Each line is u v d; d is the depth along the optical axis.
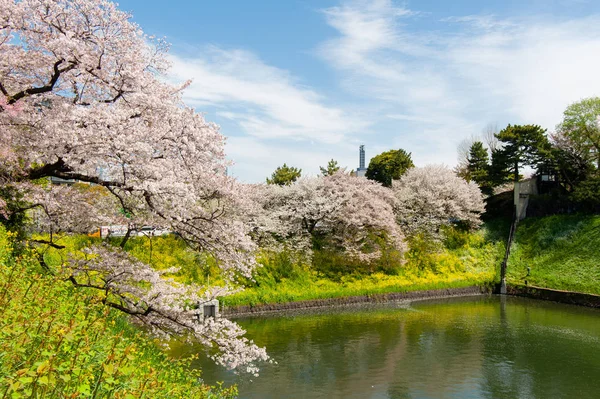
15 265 7.05
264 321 26.19
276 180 53.16
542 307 31.55
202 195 11.41
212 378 16.20
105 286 10.55
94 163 9.54
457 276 39.44
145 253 25.36
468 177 57.28
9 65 10.21
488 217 49.06
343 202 36.94
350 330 24.14
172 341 18.34
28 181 10.39
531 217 45.00
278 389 15.60
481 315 28.52
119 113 9.62
